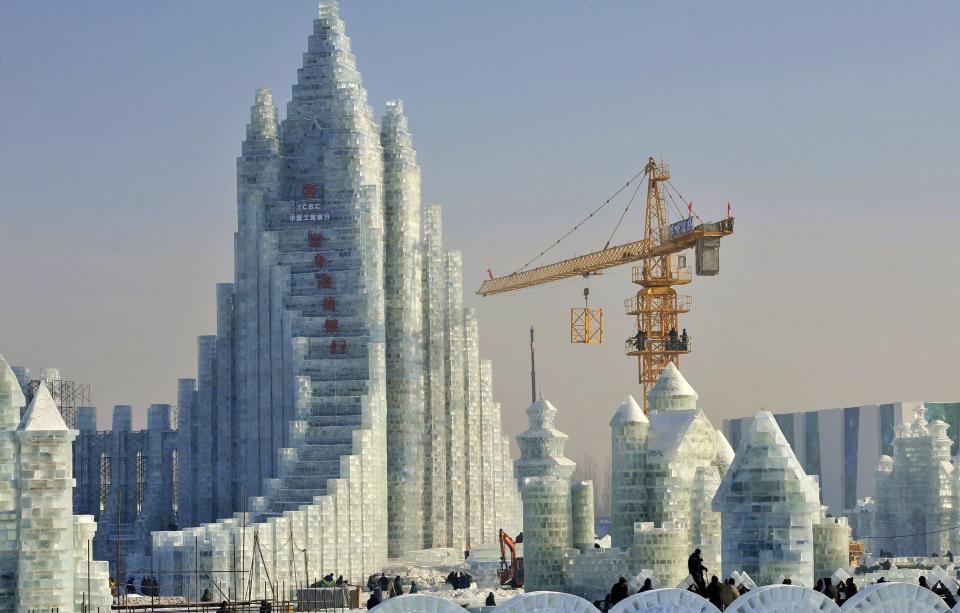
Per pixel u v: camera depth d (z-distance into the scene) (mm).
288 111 187750
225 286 184500
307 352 175125
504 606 70625
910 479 172500
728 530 97375
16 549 91188
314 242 180250
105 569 106500
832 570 107000
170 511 190250
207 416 185125
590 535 121938
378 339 175750
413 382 182375
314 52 187625
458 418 188250
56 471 91250
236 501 182375
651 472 118688
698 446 118875
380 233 179875
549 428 125375
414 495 180125
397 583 128875
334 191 181375
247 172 184000
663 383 122875
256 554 152000
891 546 173625
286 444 176250
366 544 163500
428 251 188750
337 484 160750
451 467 187500
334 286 178250
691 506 116875
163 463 189000
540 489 118750
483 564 157875
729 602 79438
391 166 186625
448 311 189500
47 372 184375
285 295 178125
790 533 94875
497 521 193875
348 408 173375
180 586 149875
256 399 180125
